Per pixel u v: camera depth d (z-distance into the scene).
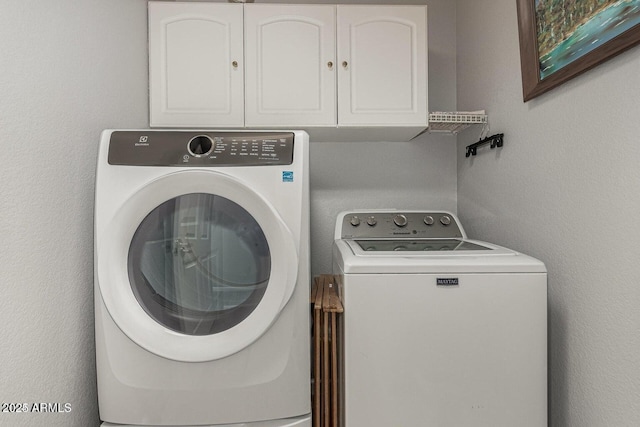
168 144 1.07
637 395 0.84
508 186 1.43
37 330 0.94
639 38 0.79
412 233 1.64
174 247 1.11
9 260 0.85
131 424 1.04
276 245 1.04
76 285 1.11
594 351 0.97
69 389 1.07
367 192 2.02
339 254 1.26
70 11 1.10
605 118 0.92
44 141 0.97
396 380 1.02
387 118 1.59
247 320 1.05
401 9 1.58
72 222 1.09
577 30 0.99
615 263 0.90
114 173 1.05
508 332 1.02
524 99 1.25
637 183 0.83
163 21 1.54
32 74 0.93
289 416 1.07
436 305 1.02
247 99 1.55
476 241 1.50
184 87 1.54
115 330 1.03
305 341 1.07
